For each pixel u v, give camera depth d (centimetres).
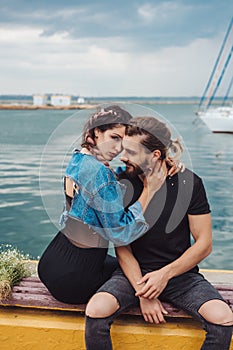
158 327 232
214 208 835
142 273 233
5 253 275
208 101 4281
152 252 235
